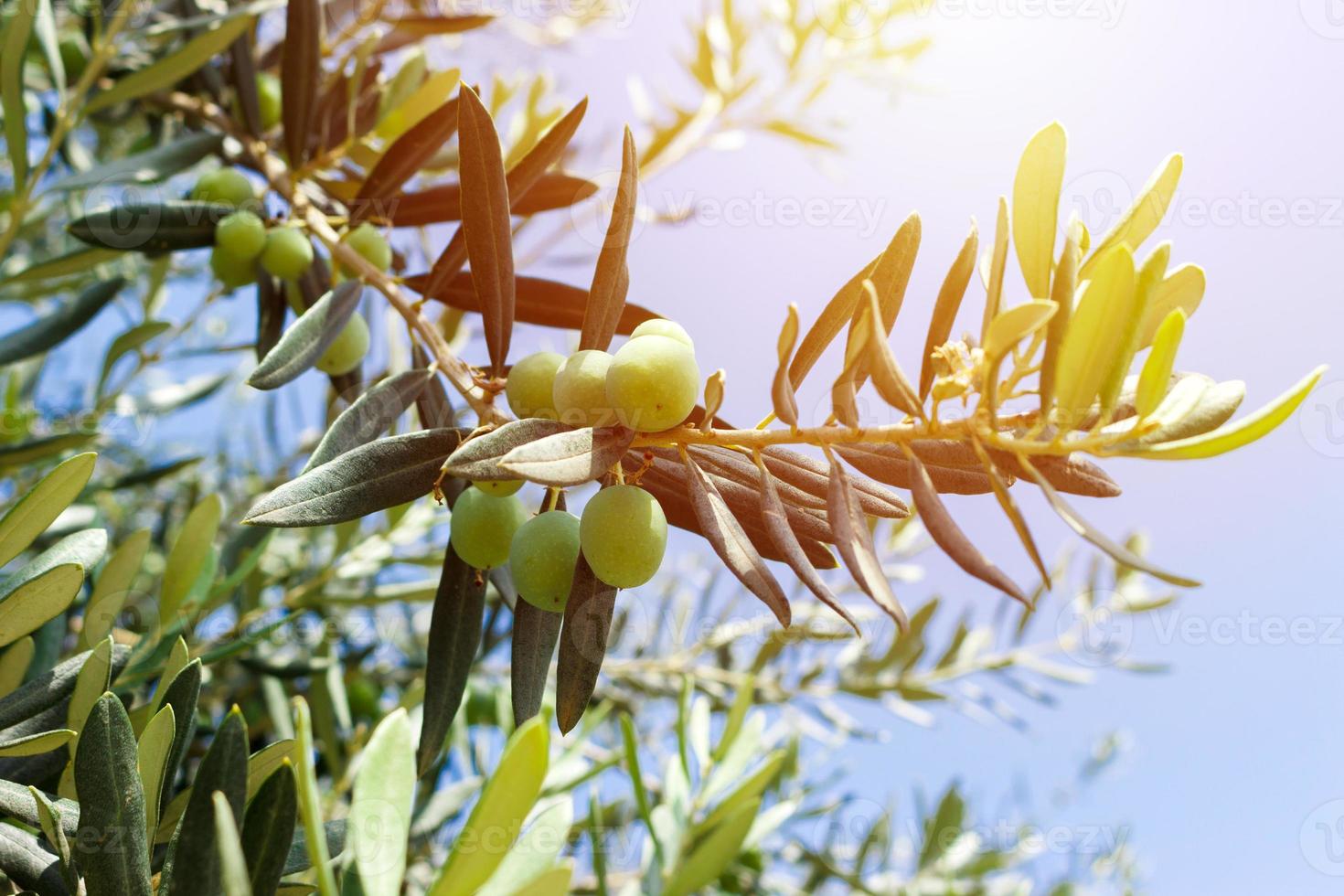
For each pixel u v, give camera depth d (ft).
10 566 1.44
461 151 1.03
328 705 1.55
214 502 1.22
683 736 1.49
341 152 1.48
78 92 1.38
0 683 1.09
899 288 0.93
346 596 1.63
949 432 0.85
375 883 0.78
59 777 1.03
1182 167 0.89
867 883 2.02
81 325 1.42
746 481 1.01
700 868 1.24
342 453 0.98
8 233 1.33
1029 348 0.87
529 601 0.97
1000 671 2.24
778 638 2.12
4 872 0.93
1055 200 0.88
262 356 1.35
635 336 0.93
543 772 0.75
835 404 0.88
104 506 2.11
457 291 1.23
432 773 1.58
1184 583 0.77
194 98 1.58
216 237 1.30
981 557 0.82
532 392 0.99
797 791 1.98
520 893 0.77
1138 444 0.81
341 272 1.33
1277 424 0.77
